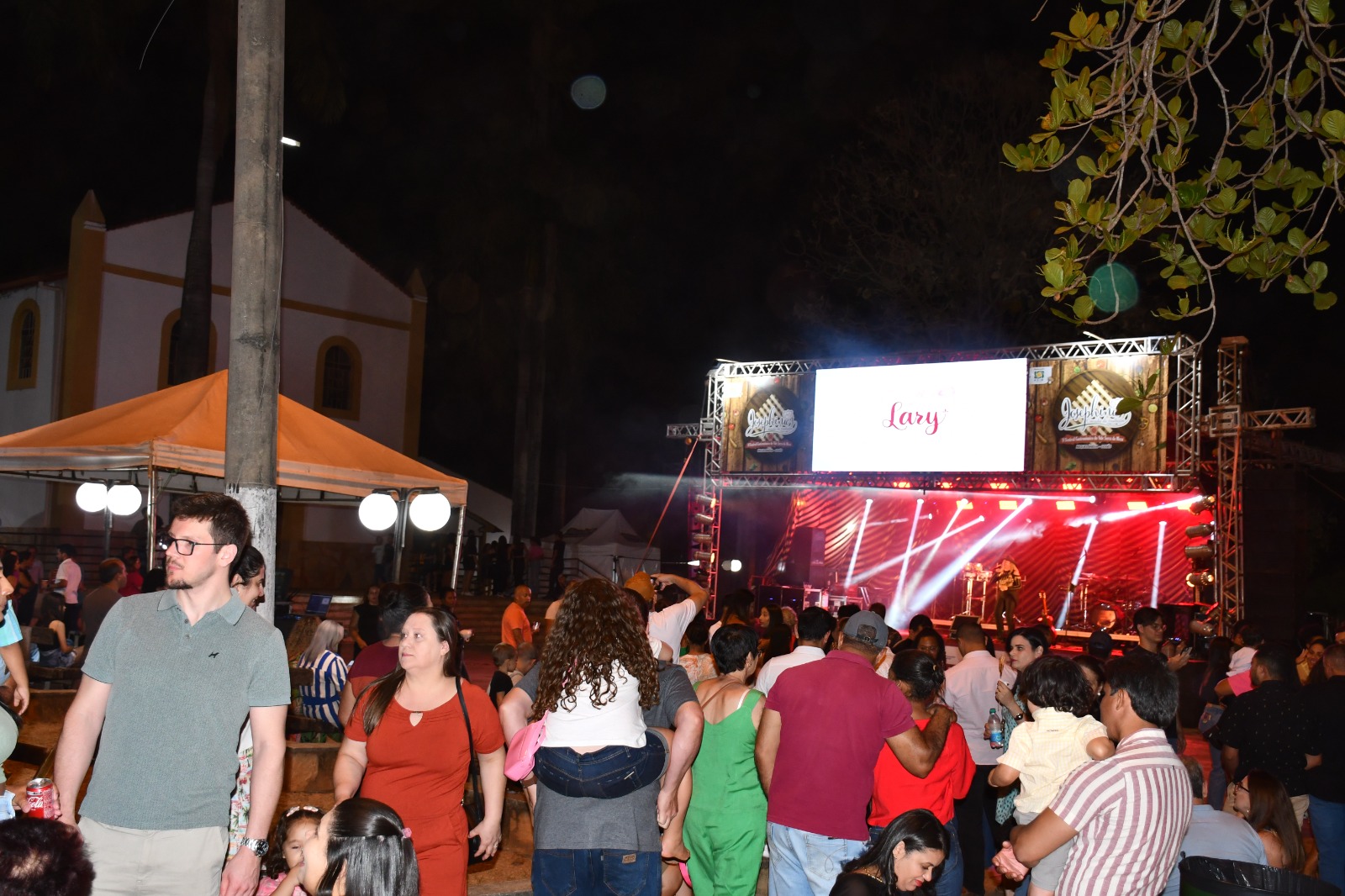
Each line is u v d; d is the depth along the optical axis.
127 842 3.56
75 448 10.33
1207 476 20.61
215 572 3.77
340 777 4.28
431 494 11.38
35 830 2.33
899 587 26.31
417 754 4.14
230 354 6.46
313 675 8.16
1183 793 3.89
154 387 25.84
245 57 6.49
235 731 3.76
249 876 3.74
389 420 30.25
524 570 28.56
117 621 3.74
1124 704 3.99
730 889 5.14
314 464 10.79
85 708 3.69
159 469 10.18
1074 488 20.62
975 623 7.38
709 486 25.09
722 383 24.58
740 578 25.69
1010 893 6.16
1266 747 6.56
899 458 21.84
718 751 5.24
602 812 4.16
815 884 4.77
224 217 27.05
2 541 22.92
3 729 4.17
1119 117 3.87
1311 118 3.63
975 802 6.93
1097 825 3.81
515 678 9.26
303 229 28.67
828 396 22.81
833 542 27.22
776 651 7.41
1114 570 24.06
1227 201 3.74
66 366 24.70
